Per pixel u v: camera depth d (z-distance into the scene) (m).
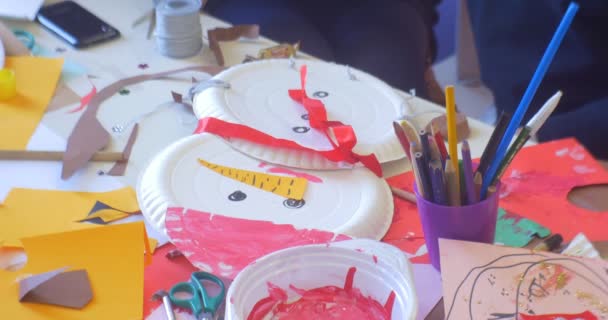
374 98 0.97
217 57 1.11
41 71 1.05
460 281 0.61
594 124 1.40
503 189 0.82
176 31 1.11
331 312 0.63
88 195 0.82
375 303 0.63
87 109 0.97
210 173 0.81
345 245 0.65
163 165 0.81
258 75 1.01
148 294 0.68
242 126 0.86
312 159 0.83
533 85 0.62
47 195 0.82
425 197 0.67
